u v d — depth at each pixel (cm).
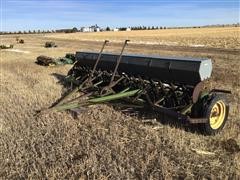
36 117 416
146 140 337
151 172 271
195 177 264
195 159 293
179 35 3869
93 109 444
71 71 610
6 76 766
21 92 572
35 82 667
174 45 2150
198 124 355
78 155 306
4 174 284
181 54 1334
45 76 739
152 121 388
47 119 407
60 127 380
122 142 335
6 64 1015
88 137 347
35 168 285
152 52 1484
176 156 299
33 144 335
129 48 1827
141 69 443
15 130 379
